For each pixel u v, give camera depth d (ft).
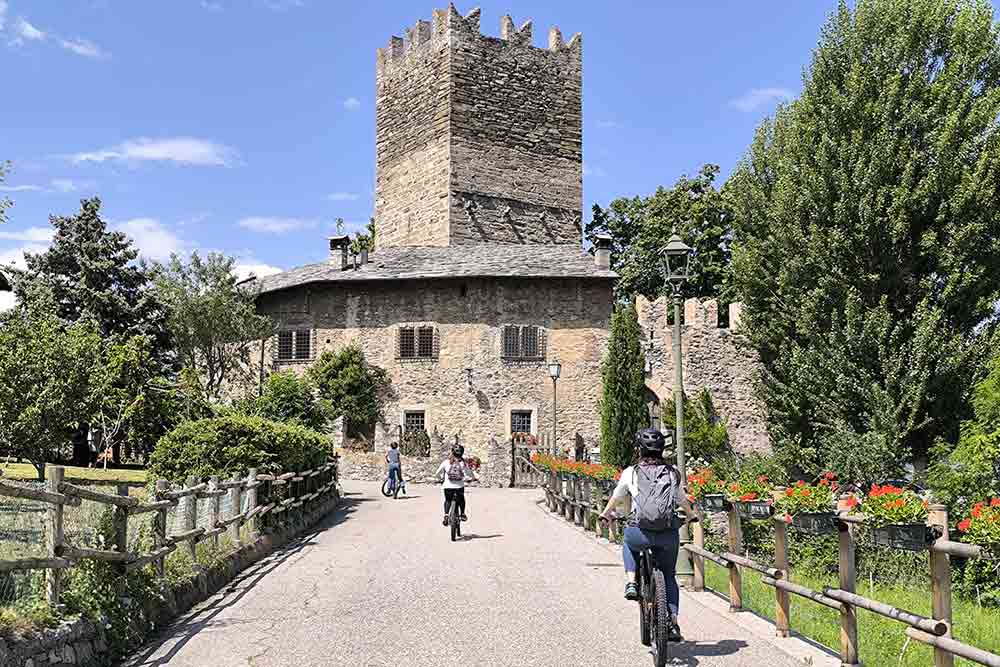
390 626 29.63
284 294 132.36
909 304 83.05
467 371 123.13
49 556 23.38
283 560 45.47
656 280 167.63
